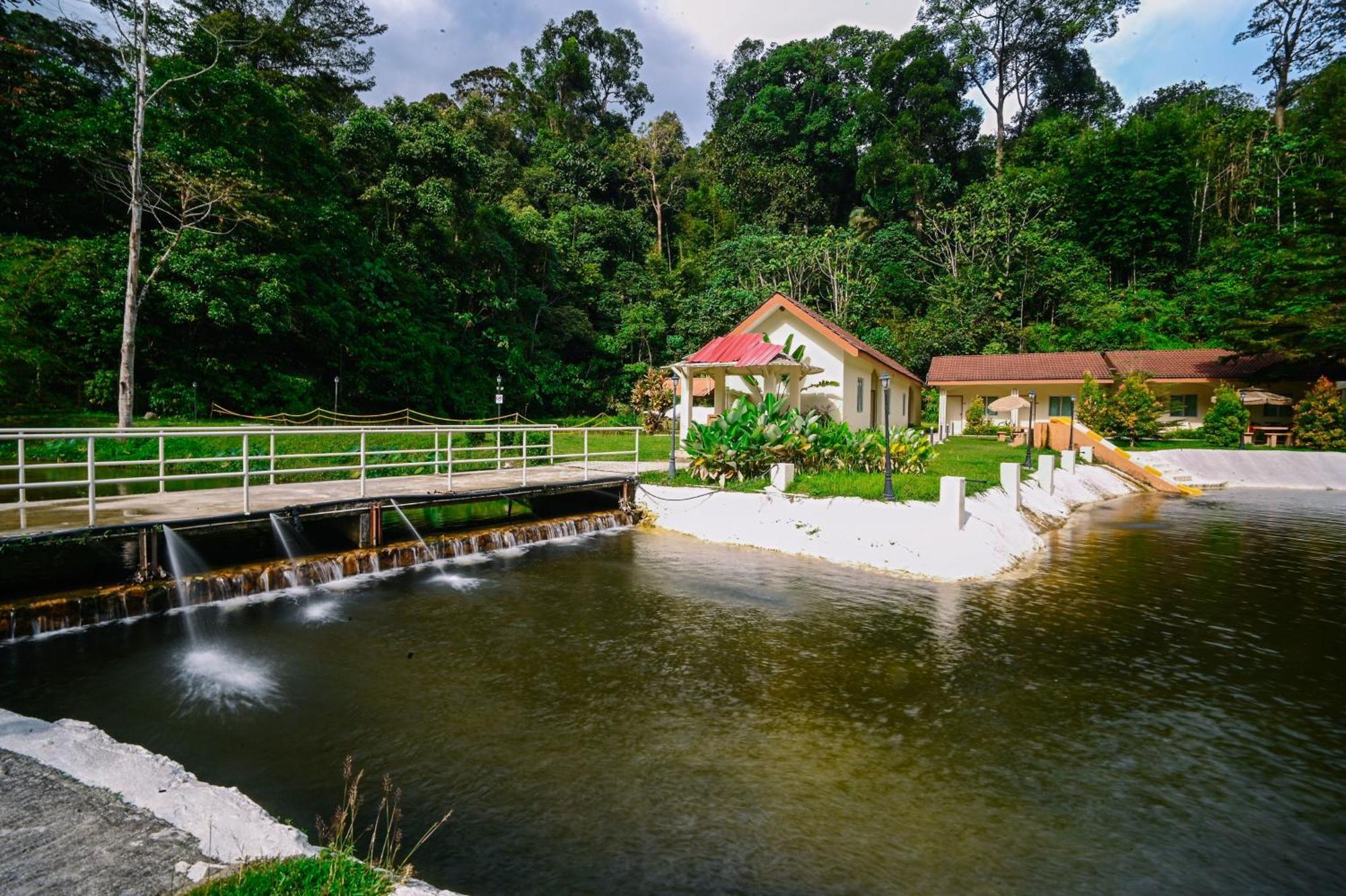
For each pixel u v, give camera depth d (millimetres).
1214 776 5160
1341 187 28484
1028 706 6348
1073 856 4195
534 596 9742
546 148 55125
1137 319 40312
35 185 19922
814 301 41000
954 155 54062
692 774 5086
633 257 50312
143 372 20703
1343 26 47188
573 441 26656
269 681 6656
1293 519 17141
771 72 57156
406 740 5547
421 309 32312
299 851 3271
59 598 7684
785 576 10969
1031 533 14125
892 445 16750
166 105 21703
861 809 4672
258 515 9445
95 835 3303
